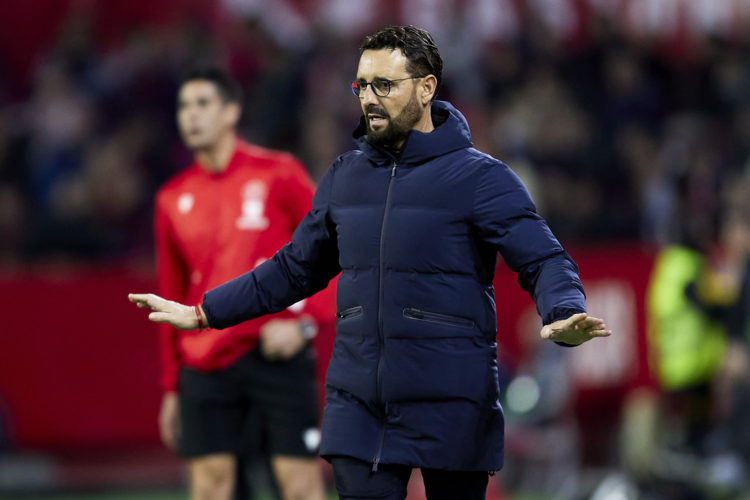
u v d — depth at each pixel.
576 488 29.39
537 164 43.69
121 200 40.16
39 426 32.44
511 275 34.84
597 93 48.19
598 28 49.69
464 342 13.04
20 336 32.38
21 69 44.66
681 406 28.98
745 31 51.75
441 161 13.16
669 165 44.25
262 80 45.19
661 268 29.64
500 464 13.44
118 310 33.00
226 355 18.92
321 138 42.38
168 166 42.81
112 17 45.72
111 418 32.91
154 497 32.56
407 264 13.00
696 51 50.88
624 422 31.98
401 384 12.98
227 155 19.55
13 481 32.00
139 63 44.62
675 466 28.66
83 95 43.72
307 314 19.05
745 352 27.75
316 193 14.02
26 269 36.09
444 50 46.56
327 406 13.55
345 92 45.19
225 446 19.28
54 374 32.56
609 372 35.06
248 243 19.22
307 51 46.03
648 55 50.38
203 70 19.47
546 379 33.16
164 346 19.77
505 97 47.03
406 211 13.06
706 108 50.09
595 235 42.28
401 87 13.06
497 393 13.41
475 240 13.12
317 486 19.48
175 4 46.03
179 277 20.11
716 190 42.16
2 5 44.66
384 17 47.22
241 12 46.28
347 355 13.36
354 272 13.32
